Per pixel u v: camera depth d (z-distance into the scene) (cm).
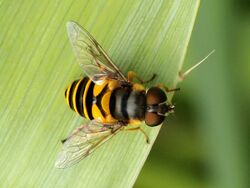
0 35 9
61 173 9
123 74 9
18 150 9
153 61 9
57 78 9
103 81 9
